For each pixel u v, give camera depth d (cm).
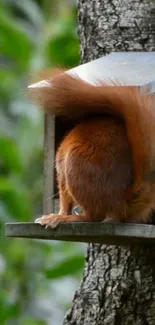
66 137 1062
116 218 1031
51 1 2044
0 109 1927
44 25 1956
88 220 1035
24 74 1891
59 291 1678
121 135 1029
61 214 1071
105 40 1198
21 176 1803
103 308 1155
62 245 1677
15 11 2058
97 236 1020
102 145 1027
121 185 1022
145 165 1020
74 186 1030
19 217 1653
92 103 1028
